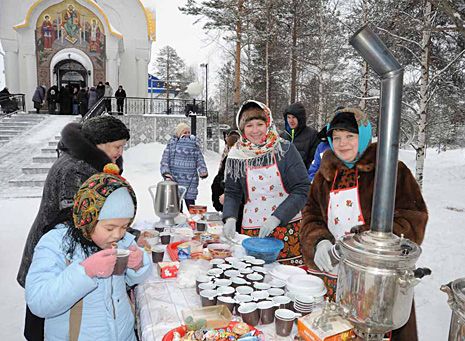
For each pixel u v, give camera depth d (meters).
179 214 2.58
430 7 6.51
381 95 0.70
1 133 12.52
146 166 11.74
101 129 1.85
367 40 0.67
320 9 13.47
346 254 0.79
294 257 2.27
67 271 1.19
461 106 9.52
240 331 1.13
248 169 2.27
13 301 3.10
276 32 15.91
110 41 17.56
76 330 1.33
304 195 2.14
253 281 1.50
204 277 1.52
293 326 1.24
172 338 1.12
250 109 2.22
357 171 1.60
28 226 5.41
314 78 17.42
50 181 1.62
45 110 17.23
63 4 17.02
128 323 1.45
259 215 2.31
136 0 19.02
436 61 8.85
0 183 8.43
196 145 4.74
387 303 0.75
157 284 1.60
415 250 0.75
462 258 4.36
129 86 19.48
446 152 16.52
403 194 1.47
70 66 18.33
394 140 0.70
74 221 1.28
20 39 16.95
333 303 1.08
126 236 1.59
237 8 14.14
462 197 8.52
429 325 2.73
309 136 3.89
